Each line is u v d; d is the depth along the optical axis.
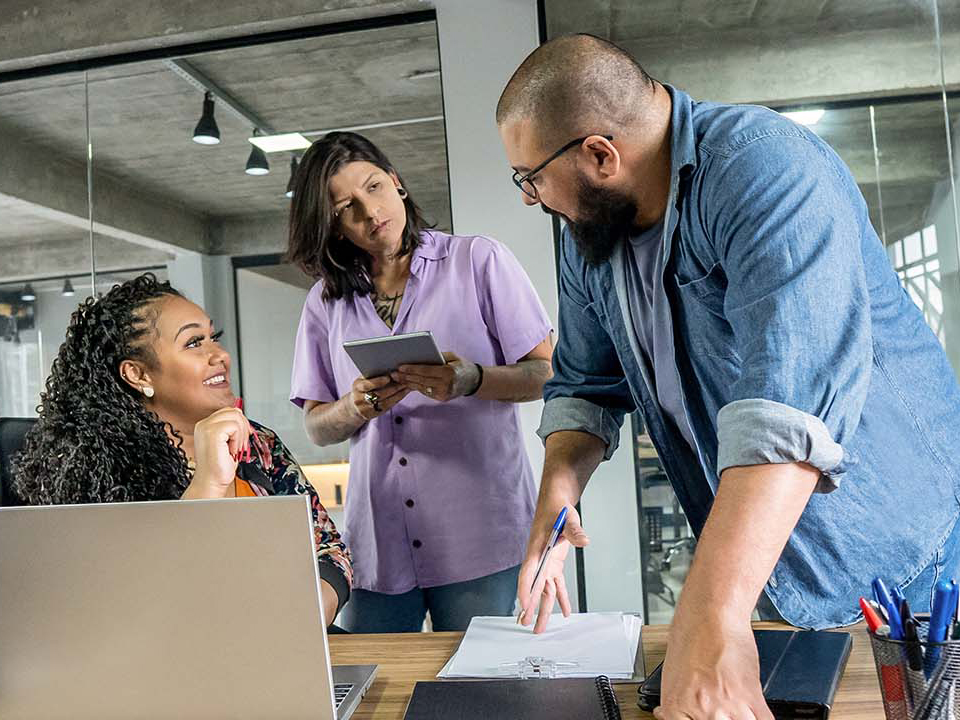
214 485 1.47
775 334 0.99
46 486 1.58
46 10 3.15
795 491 0.94
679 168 1.19
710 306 1.27
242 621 0.98
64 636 1.01
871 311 1.25
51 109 3.24
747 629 0.88
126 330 1.59
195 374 1.62
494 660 1.24
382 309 2.23
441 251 2.21
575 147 1.20
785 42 2.78
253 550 0.97
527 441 2.86
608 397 1.55
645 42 2.86
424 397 2.13
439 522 2.12
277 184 3.09
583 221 1.31
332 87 3.04
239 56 3.10
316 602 0.97
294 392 2.35
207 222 3.14
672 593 2.86
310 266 2.21
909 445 1.26
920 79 2.70
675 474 1.52
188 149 3.15
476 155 2.92
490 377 2.07
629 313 1.42
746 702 0.83
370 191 2.11
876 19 2.72
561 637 1.31
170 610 0.99
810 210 1.04
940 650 0.83
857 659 1.16
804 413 0.94
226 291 3.12
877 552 1.25
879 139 2.72
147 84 3.17
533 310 2.20
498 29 2.91
